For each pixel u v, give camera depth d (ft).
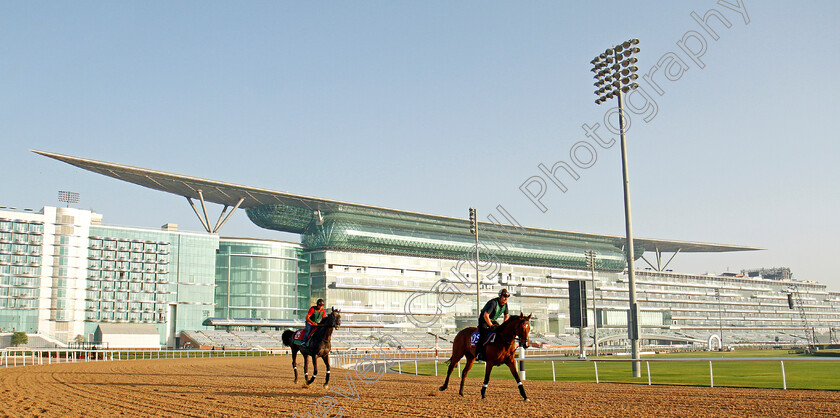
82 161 327.06
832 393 68.44
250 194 399.24
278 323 406.62
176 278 386.32
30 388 74.95
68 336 351.46
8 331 336.08
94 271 365.61
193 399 61.67
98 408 54.85
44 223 355.36
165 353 282.97
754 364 169.27
